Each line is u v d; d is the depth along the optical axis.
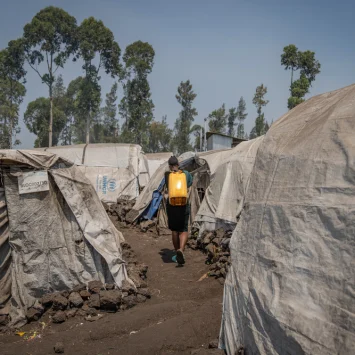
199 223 8.95
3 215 4.61
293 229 2.58
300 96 41.72
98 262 4.97
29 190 4.65
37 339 3.97
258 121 58.97
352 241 2.14
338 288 2.13
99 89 42.12
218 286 5.36
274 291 2.55
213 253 6.61
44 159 4.77
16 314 4.41
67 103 50.72
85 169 14.80
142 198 11.09
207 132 27.75
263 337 2.55
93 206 5.14
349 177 2.34
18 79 45.03
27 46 40.53
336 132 2.63
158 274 6.24
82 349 3.65
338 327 2.03
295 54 42.72
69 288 4.83
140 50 45.69
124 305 4.68
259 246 2.91
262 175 3.23
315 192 2.53
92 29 40.16
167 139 57.75
